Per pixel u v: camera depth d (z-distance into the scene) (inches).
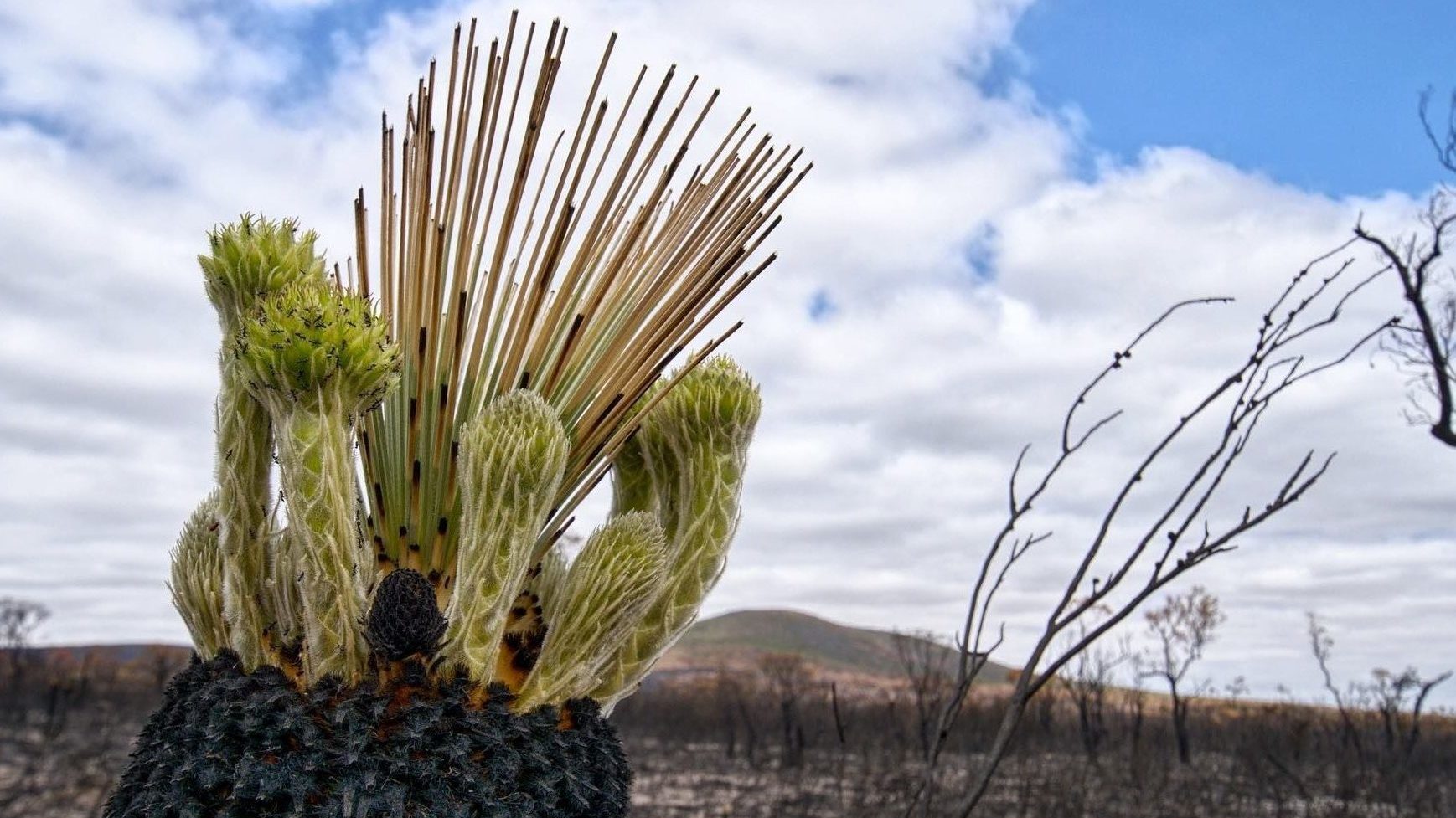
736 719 367.6
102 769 214.7
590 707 21.8
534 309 22.8
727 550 24.0
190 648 23.6
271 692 19.1
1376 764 192.1
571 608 21.1
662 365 23.5
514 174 22.7
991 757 24.7
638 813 206.5
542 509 20.6
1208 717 272.5
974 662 28.1
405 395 22.3
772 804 207.3
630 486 26.8
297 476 19.3
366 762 18.4
